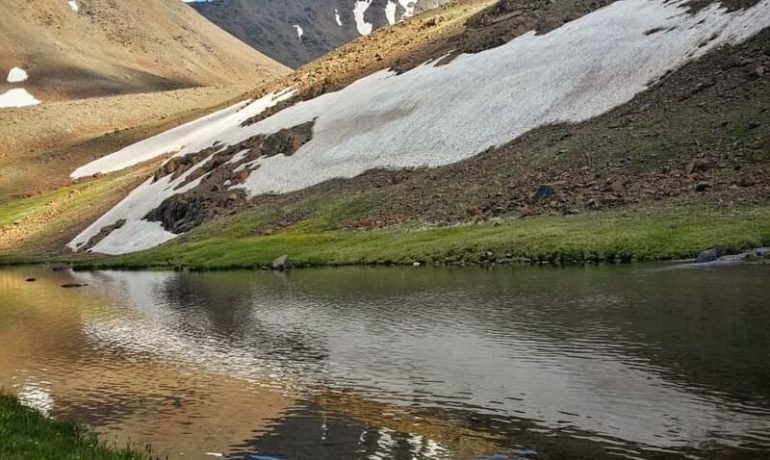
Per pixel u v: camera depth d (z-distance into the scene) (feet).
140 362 105.91
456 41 411.95
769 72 220.23
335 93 419.95
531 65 321.11
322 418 71.97
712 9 282.97
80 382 95.35
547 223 195.62
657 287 123.54
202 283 207.21
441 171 272.51
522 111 285.64
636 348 86.43
